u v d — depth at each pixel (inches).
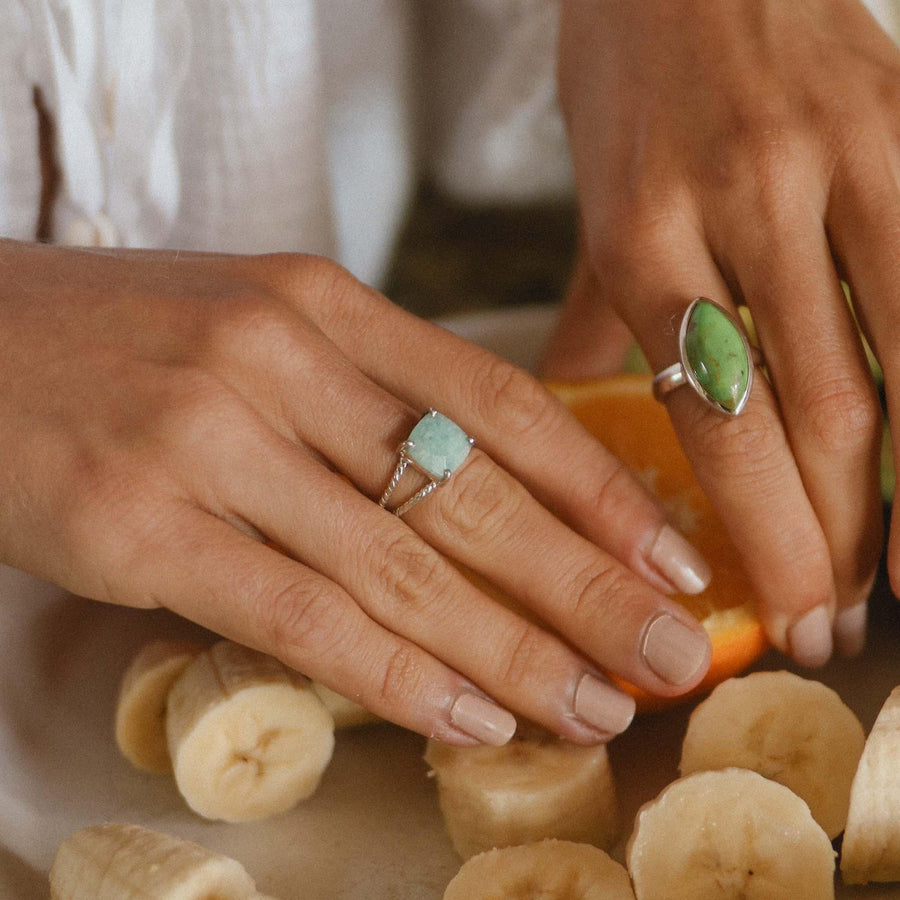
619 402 21.1
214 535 18.0
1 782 18.7
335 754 19.1
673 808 17.3
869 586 19.1
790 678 18.3
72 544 18.0
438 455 18.3
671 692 18.1
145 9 22.0
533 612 18.6
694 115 19.4
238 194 23.9
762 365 18.8
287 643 17.8
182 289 19.0
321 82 25.0
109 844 17.4
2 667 19.6
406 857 18.2
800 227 18.7
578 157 20.8
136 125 22.6
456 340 19.2
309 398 18.6
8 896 17.8
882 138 18.9
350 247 29.5
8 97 21.4
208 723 18.1
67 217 22.6
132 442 18.1
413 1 29.1
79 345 18.6
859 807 17.3
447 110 31.1
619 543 18.7
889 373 18.3
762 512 18.4
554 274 31.4
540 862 17.4
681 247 19.0
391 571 18.1
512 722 17.9
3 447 18.2
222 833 18.4
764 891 17.3
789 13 20.0
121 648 20.0
